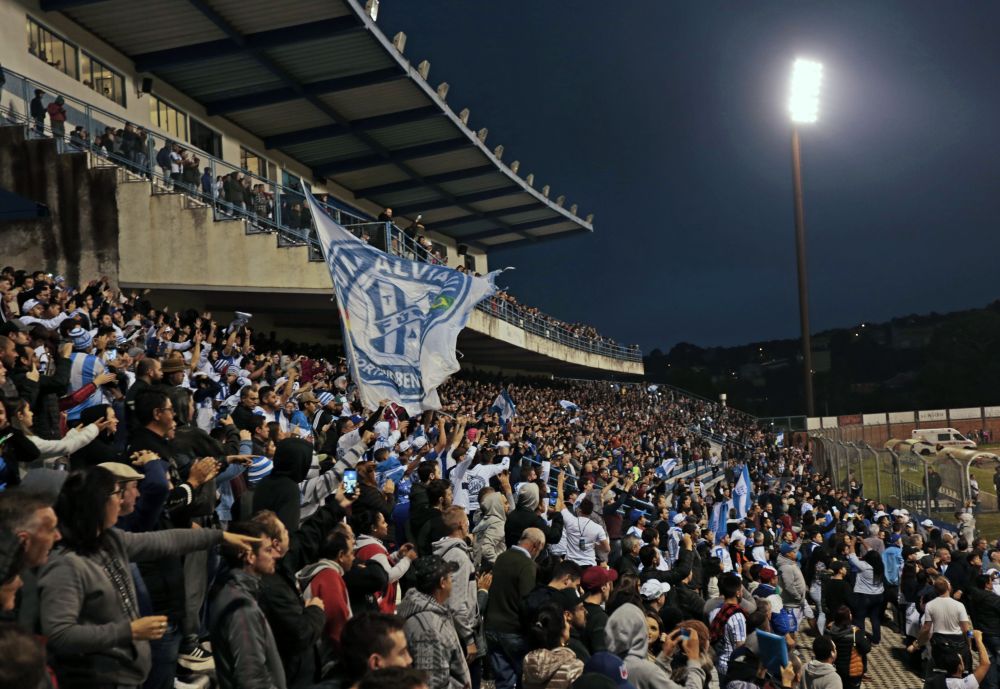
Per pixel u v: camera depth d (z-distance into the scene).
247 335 20.95
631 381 83.31
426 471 10.04
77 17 26.80
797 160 51.69
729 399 122.06
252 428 9.83
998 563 18.22
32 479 5.77
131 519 6.12
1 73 22.11
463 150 41.16
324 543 6.40
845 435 62.16
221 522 9.28
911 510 32.91
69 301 16.55
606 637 8.20
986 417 76.25
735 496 26.59
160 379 8.84
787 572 17.20
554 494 20.50
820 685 11.98
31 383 8.71
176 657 6.45
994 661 15.05
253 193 24.81
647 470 31.91
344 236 11.44
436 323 11.54
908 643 17.47
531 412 39.34
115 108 28.47
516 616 8.74
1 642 3.04
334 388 21.09
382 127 37.00
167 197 23.34
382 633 4.78
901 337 163.25
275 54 30.94
